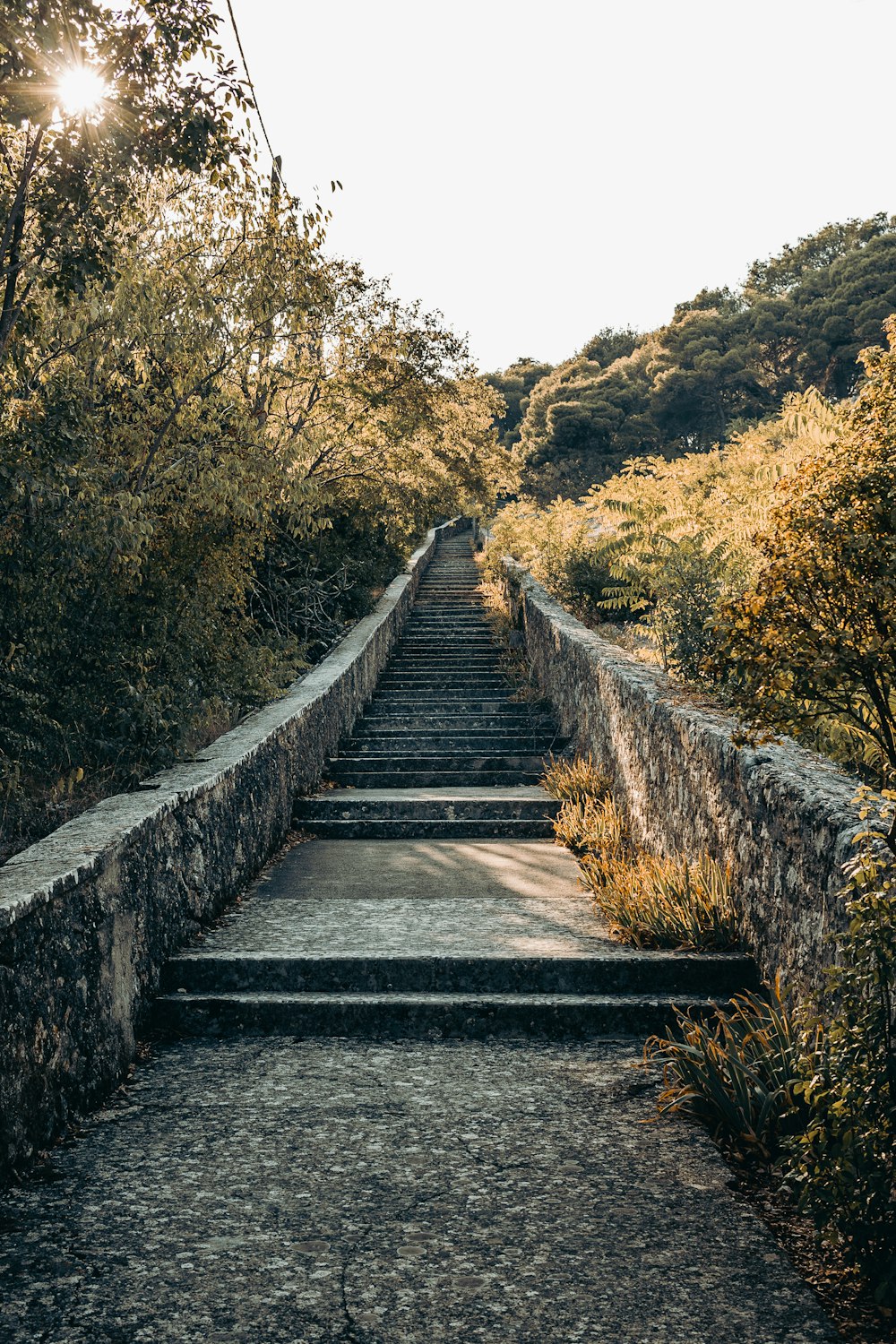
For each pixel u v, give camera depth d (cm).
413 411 1554
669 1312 277
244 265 785
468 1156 373
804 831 443
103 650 708
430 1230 321
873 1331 268
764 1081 389
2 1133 347
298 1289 289
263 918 644
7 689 608
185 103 550
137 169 582
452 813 947
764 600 351
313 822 915
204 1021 509
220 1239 316
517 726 1322
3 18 463
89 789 625
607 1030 504
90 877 431
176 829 573
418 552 3022
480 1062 471
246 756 735
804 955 436
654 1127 396
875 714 507
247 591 1334
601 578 1598
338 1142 385
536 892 711
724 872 569
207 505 769
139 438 734
